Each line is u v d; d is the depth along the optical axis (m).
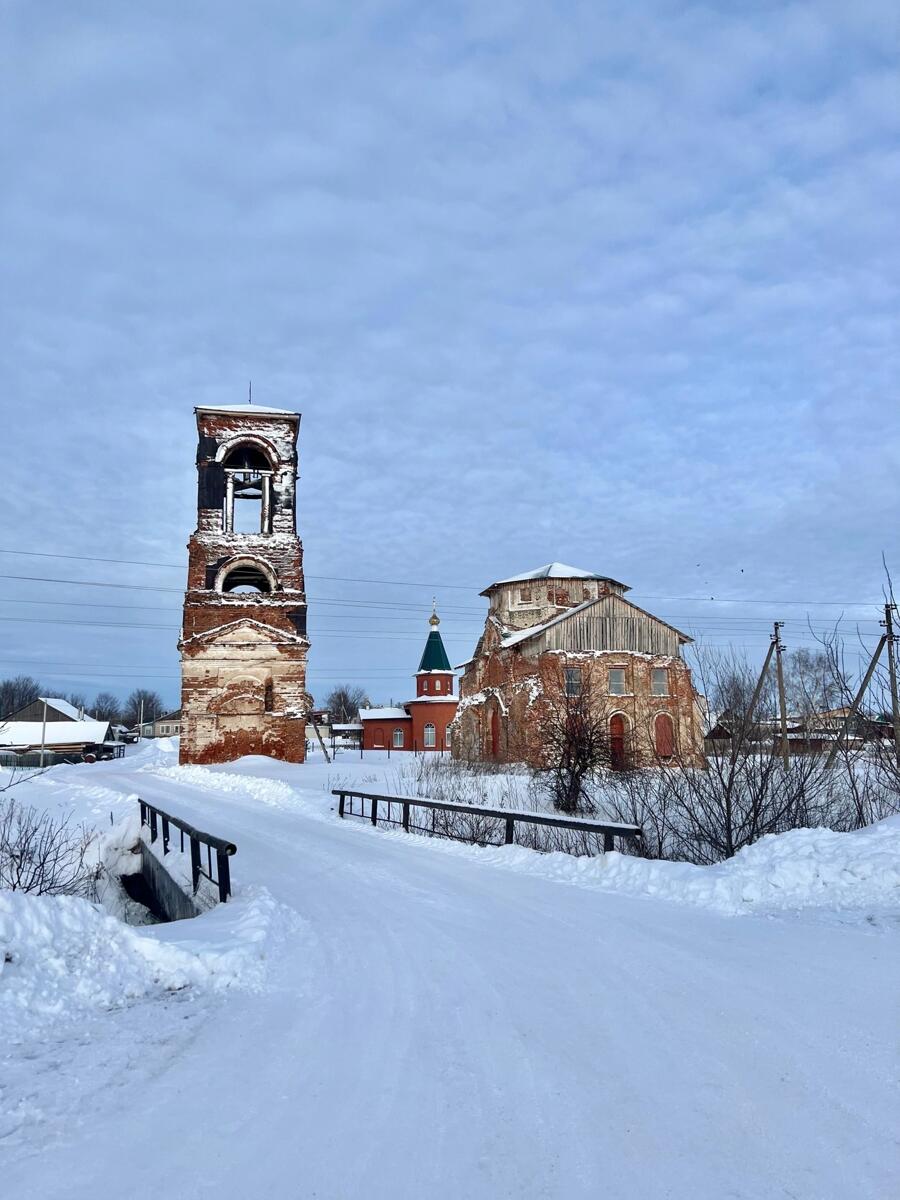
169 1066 5.15
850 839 9.77
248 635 47.28
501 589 51.53
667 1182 3.62
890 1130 3.97
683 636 43.81
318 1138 4.14
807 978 6.23
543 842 17.61
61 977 6.53
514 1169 3.79
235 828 19.70
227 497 49.12
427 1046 5.34
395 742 75.38
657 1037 5.28
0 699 77.25
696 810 16.58
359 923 9.04
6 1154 4.04
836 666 15.57
